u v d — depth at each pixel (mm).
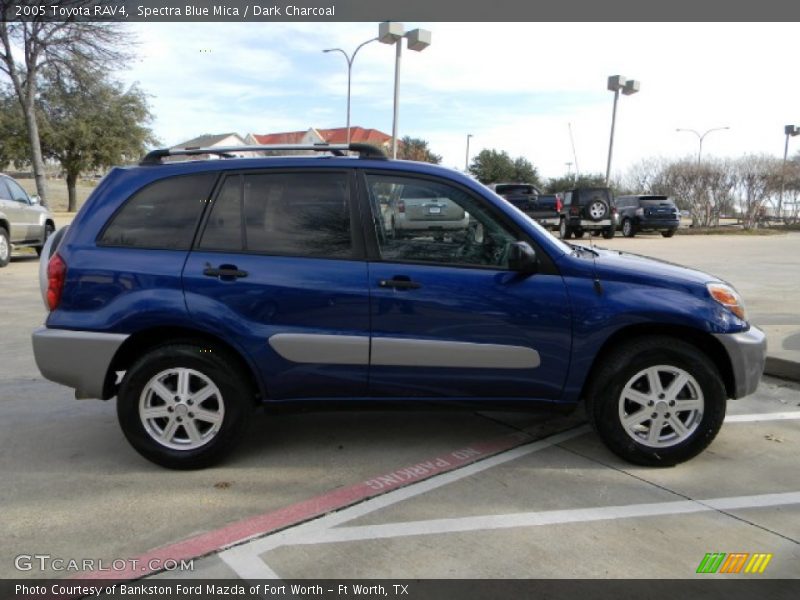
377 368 3734
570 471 3775
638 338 3766
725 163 31250
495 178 58750
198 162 3887
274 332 3688
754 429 4480
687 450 3764
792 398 5180
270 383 3760
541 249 3736
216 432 3770
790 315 7832
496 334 3699
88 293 3713
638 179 36906
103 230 3799
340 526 3150
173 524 3168
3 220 12992
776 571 2773
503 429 4465
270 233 3777
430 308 3676
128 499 3438
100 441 4254
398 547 2961
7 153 33656
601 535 3059
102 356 3697
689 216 34406
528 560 2850
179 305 3650
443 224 3775
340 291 3678
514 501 3404
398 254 3744
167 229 3795
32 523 3176
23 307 8945
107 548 2947
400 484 3613
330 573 2762
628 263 3895
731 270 12664
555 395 3797
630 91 24609
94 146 35500
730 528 3131
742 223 32219
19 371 5855
